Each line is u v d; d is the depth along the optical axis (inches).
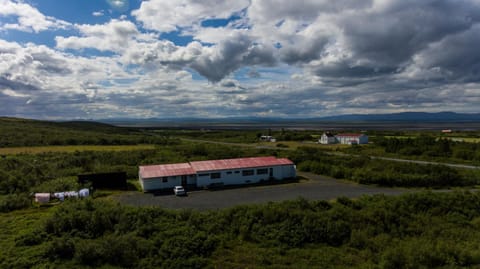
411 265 706.8
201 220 943.0
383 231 920.9
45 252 747.4
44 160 2031.3
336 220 940.0
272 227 908.0
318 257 770.8
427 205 1096.8
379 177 1498.5
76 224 884.0
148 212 970.1
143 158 2225.6
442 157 2297.0
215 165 1601.9
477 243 839.1
